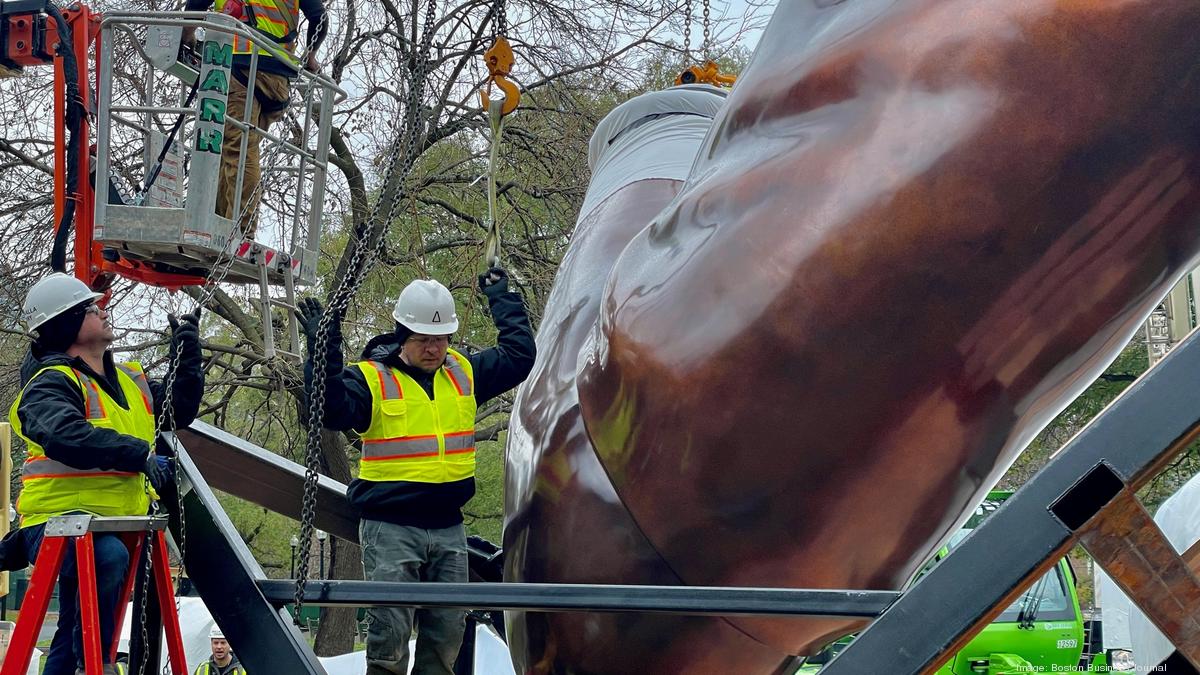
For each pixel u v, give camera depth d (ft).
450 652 12.54
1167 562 5.91
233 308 37.65
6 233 36.32
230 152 18.48
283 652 9.37
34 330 11.40
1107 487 5.98
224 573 9.79
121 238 16.14
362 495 12.40
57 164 16.29
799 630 9.34
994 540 6.14
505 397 40.11
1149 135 7.27
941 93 7.64
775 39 8.84
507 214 38.75
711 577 9.09
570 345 11.15
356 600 9.10
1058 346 7.84
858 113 7.95
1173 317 26.78
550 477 10.34
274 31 18.56
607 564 9.71
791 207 8.07
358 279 10.13
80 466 10.44
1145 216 7.48
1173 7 7.19
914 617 6.21
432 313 12.50
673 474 8.70
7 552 11.14
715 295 8.33
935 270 7.62
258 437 44.60
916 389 7.87
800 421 8.11
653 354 8.59
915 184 7.60
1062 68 7.35
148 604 10.91
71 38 16.15
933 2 7.88
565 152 38.65
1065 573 31.55
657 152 13.10
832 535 8.47
